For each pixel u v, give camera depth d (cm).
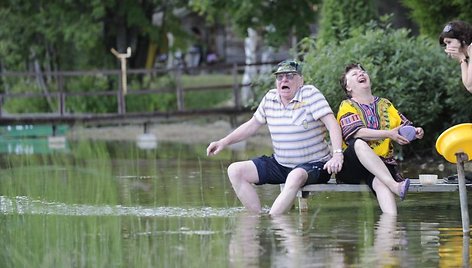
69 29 7200
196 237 2136
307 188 2505
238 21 6253
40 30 7288
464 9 3781
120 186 3161
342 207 2573
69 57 7688
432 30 3897
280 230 2205
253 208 2561
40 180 3369
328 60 3681
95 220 2406
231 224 2308
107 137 5966
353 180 2517
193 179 3359
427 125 3756
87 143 5462
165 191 3008
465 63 2383
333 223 2295
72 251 2011
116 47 7725
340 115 2523
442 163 3612
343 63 3603
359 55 3684
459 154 2130
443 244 2006
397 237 2091
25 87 7494
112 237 2158
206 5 6278
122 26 7644
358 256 1891
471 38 2369
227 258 1897
